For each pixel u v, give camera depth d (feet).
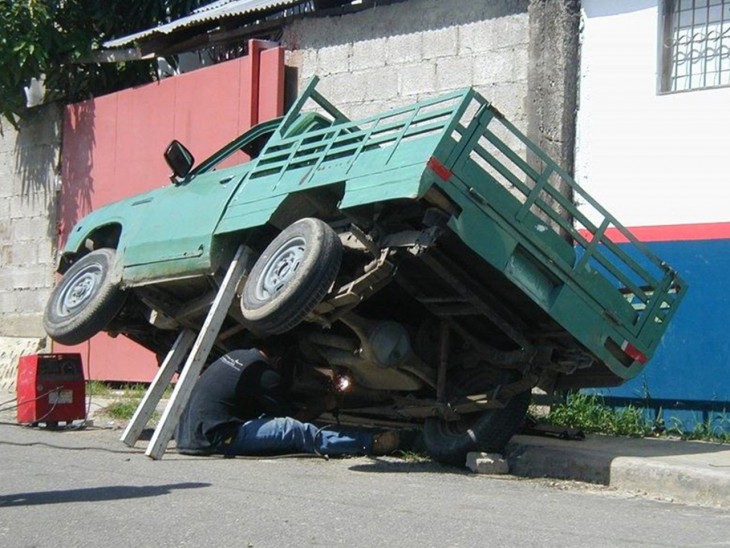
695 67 32.86
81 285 33.40
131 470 24.75
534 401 29.86
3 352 50.26
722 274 31.48
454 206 24.00
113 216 34.17
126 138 46.85
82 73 50.31
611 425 31.94
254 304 26.20
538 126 34.68
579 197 34.06
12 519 18.88
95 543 17.08
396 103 38.81
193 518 18.99
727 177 31.68
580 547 17.24
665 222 32.60
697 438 31.01
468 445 26.78
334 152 27.02
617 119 33.73
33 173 50.98
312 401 30.22
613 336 26.30
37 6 47.75
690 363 31.78
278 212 27.91
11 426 34.63
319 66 41.01
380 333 26.86
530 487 24.35
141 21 50.42
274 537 17.53
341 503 20.74
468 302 26.09
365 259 26.68
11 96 49.39
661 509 22.00
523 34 35.63
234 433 27.53
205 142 43.57
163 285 31.19
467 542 17.38
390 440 28.25
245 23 43.91
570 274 25.55
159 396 29.94
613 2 34.04
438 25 37.83
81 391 34.35
